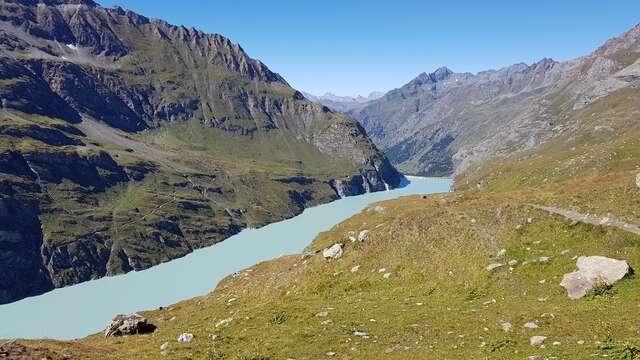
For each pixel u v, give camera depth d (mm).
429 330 33125
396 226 60281
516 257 45219
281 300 53844
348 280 54531
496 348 27547
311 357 30094
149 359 31312
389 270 52969
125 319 48156
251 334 36219
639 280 33812
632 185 48781
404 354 28859
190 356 31344
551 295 36844
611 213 45250
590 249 41500
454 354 27703
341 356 29781
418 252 53562
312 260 63688
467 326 32844
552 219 48438
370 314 39875
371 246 59125
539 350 25906
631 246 39438
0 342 32344
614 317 28766
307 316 40438
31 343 34500
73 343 37062
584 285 35406
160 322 59500
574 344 25734
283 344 32938
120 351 35375
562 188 56562
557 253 43062
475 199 62438
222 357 31125
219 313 58562
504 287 41344
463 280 45094
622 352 22922
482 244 49469
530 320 31266
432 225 57156
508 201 56344
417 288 46906
